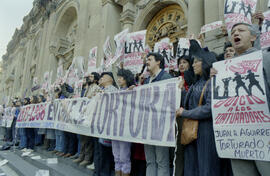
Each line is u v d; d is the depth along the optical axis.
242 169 1.43
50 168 3.66
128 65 3.94
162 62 2.54
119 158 2.52
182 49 3.65
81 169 3.43
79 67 5.86
